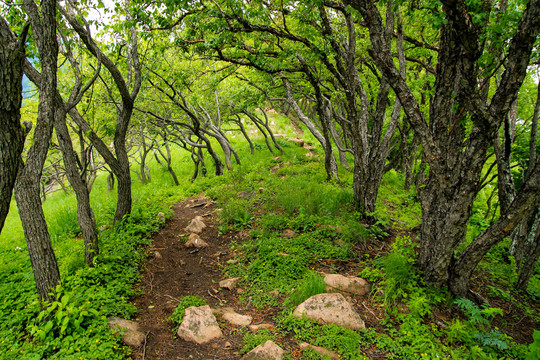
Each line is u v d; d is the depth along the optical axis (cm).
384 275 469
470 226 860
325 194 857
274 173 1304
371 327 381
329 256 554
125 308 404
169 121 1210
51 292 380
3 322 372
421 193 488
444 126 436
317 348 336
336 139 1166
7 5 517
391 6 591
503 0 484
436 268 443
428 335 361
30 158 356
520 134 777
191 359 332
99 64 497
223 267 549
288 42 795
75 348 319
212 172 1523
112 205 979
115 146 730
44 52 345
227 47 709
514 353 355
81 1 570
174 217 834
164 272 535
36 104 953
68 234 755
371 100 1328
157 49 807
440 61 423
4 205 302
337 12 838
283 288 461
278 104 1848
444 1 298
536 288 536
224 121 1709
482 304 421
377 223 688
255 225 714
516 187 870
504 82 347
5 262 595
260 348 328
